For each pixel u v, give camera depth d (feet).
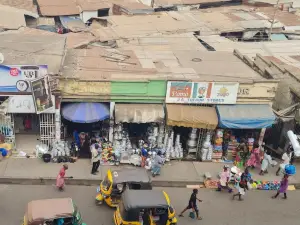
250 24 110.11
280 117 73.00
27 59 69.92
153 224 54.54
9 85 64.64
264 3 136.05
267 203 65.31
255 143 72.74
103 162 69.56
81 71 70.54
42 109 65.72
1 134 69.00
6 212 57.77
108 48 86.12
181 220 59.41
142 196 54.80
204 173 69.92
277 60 89.10
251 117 69.97
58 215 51.03
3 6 107.55
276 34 111.04
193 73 73.31
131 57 80.33
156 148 71.41
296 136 71.82
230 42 99.25
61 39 83.10
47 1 119.85
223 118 69.21
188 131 73.92
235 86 69.77
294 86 76.33
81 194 62.90
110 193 59.00
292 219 62.13
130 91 68.54
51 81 65.51
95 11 118.73
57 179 62.49
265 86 70.64
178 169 70.33
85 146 70.90
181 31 102.22
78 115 67.36
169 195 64.54
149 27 102.99
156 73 71.87
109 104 70.03
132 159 69.56
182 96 69.72
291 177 71.82
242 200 65.26
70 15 116.88
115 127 70.44
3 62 66.95
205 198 64.69
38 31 93.76
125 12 118.01
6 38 81.35
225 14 118.11
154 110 69.10
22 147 70.95
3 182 63.87
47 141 70.64
